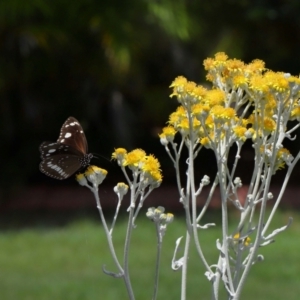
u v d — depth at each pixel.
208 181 3.33
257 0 17.61
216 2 17.72
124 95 18.69
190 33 17.08
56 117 18.73
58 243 12.27
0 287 9.24
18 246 12.12
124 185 3.20
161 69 18.81
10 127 18.27
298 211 15.21
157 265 3.16
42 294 8.79
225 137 3.25
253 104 3.45
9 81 16.94
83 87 18.20
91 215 15.51
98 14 15.84
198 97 3.15
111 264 10.58
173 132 3.32
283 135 3.22
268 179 3.02
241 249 3.20
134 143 19.50
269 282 9.26
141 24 16.73
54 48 16.50
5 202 17.66
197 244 3.14
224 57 3.40
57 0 15.48
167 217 3.17
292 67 19.17
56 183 19.92
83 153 3.46
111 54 15.98
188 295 8.60
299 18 17.66
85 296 8.62
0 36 16.06
